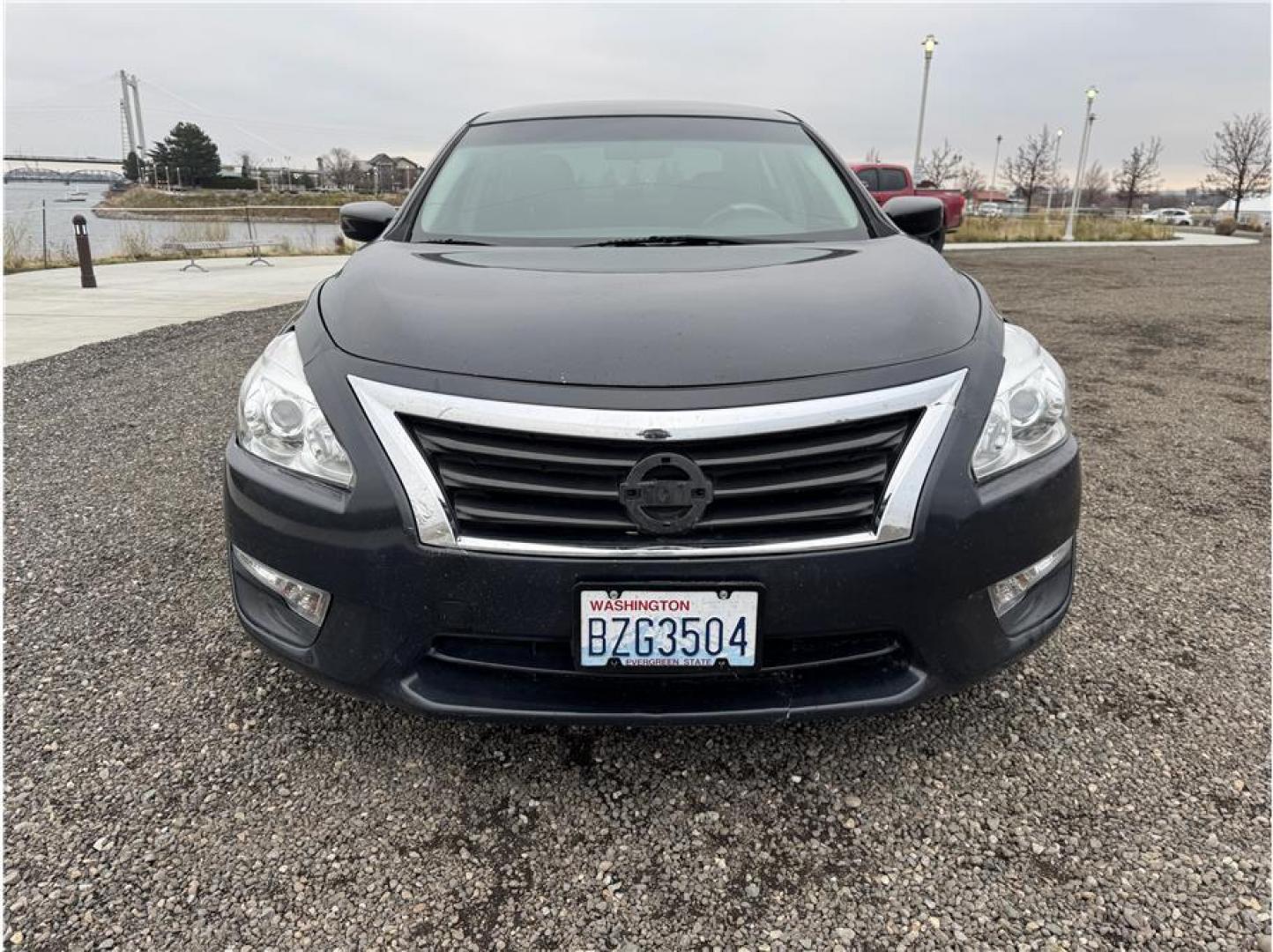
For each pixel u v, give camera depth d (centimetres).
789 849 168
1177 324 791
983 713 209
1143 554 297
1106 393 528
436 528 162
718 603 159
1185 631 246
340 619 172
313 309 206
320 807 179
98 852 166
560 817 177
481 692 169
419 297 193
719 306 183
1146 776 187
